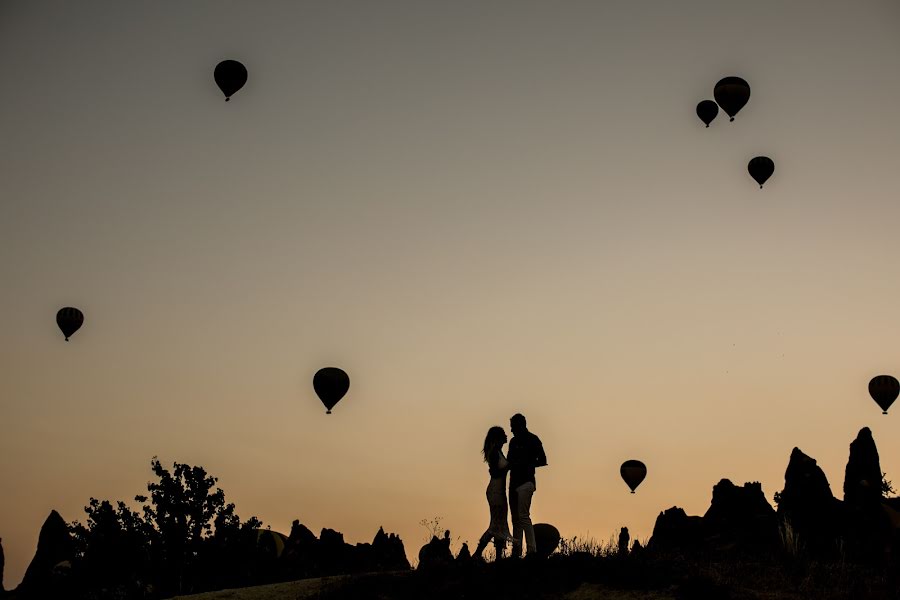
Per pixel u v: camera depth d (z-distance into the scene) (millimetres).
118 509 32844
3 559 31141
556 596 19766
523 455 21453
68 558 32094
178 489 32875
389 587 21547
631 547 24312
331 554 30906
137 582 31062
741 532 24875
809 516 23766
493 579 20641
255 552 31391
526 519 21219
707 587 19203
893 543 22250
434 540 24672
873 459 25656
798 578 20344
